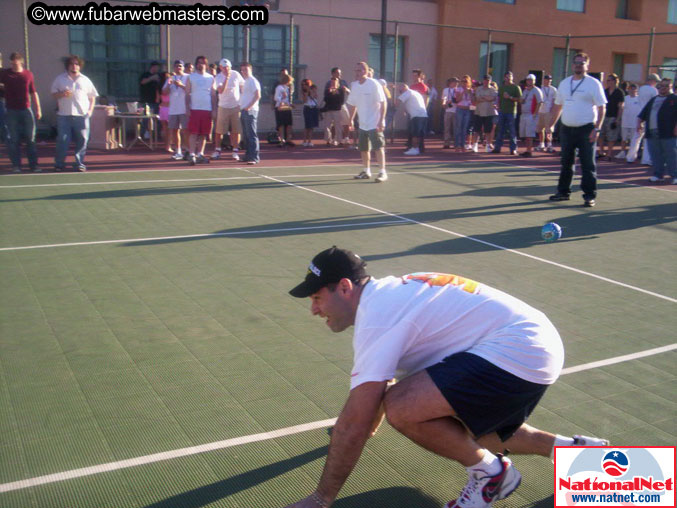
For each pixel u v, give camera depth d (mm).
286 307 5445
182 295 5645
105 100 15961
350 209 9391
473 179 12586
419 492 3090
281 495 3018
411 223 8656
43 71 17531
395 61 18812
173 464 3227
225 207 9242
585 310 5637
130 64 18781
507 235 8195
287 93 17453
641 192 11680
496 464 2783
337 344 4754
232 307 5406
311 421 3688
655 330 5234
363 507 2967
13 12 16938
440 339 2695
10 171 11727
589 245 7848
